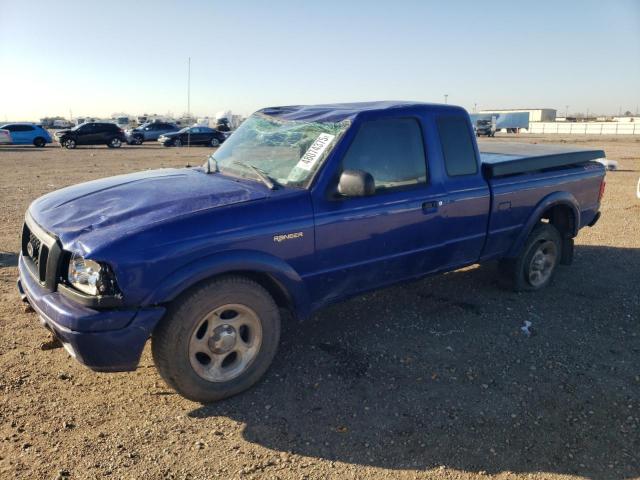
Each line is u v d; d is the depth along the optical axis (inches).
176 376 130.2
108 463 115.3
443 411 137.0
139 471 113.3
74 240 122.7
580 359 166.4
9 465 113.3
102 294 119.0
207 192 144.9
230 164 171.3
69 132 1254.9
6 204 420.2
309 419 133.0
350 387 147.5
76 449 119.3
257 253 136.3
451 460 119.3
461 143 186.2
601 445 125.1
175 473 113.0
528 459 120.0
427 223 173.9
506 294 222.1
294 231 142.7
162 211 131.5
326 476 113.5
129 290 119.2
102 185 161.6
